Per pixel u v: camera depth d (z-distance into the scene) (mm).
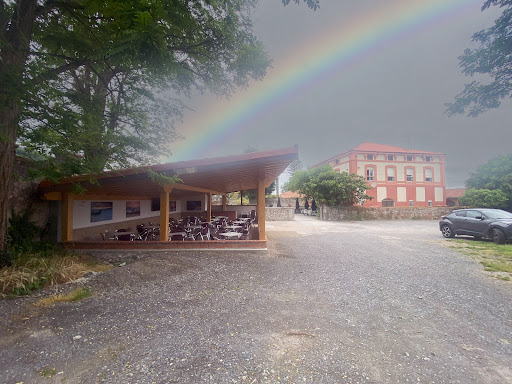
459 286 4707
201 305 3781
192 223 12156
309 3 3246
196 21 4859
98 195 9172
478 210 10148
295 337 2875
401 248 8703
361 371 2277
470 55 6438
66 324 3137
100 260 6777
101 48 4133
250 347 2654
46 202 7828
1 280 4148
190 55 5957
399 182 31844
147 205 12938
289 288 4574
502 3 5418
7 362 2363
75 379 2150
